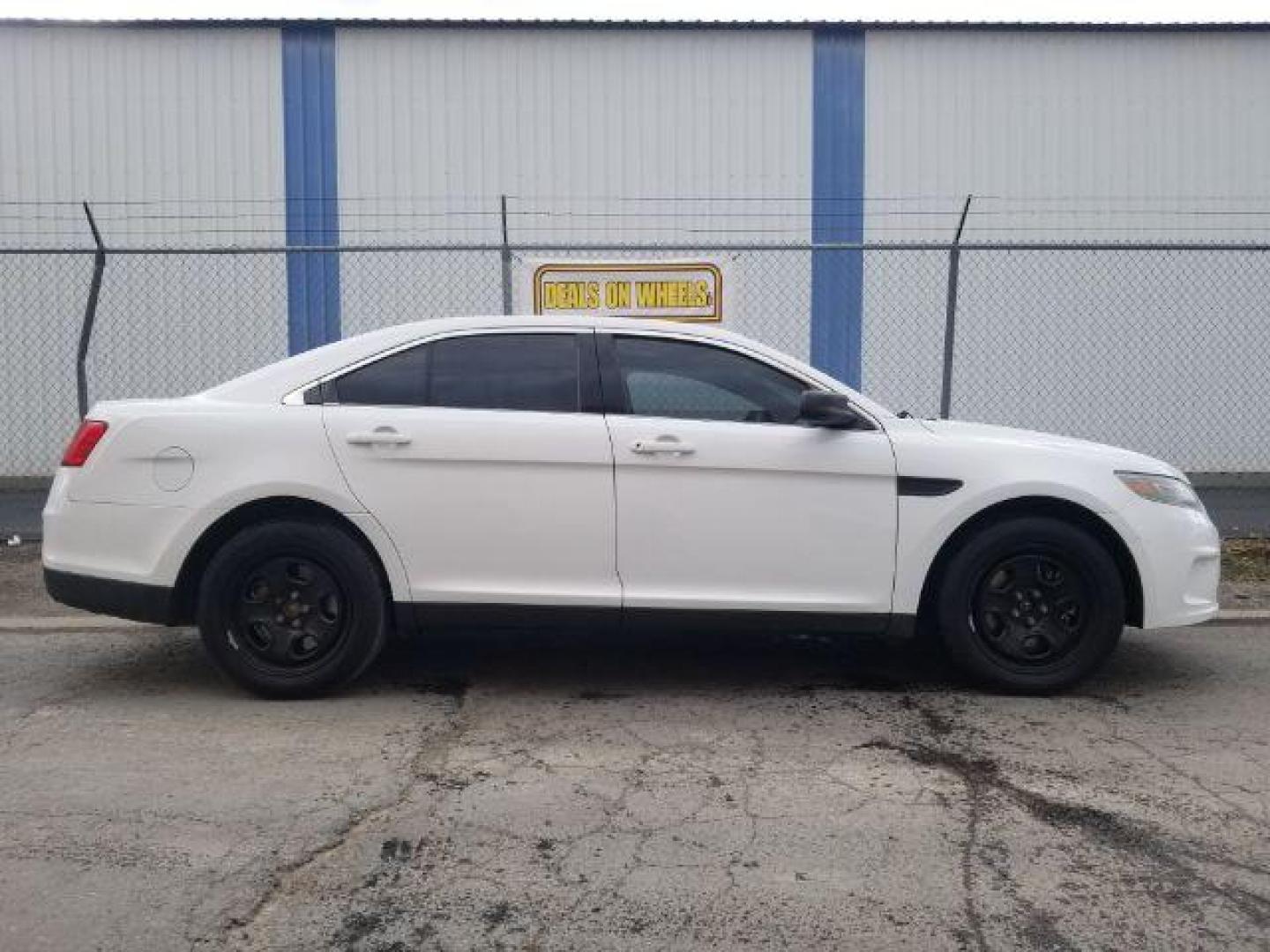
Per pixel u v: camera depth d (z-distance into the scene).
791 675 6.01
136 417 5.40
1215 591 5.77
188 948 3.29
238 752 4.81
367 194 12.67
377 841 3.97
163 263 12.63
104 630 6.95
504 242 9.69
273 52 12.55
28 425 12.65
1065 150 12.81
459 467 5.36
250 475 5.31
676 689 5.75
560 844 3.96
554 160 12.71
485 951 3.29
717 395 5.55
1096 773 4.64
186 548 5.32
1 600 7.64
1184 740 5.04
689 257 12.68
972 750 4.89
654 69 12.69
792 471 5.41
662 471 5.38
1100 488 5.52
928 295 12.80
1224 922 3.47
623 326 5.62
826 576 5.45
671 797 4.37
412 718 5.27
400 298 12.71
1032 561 5.55
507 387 5.51
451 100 12.64
